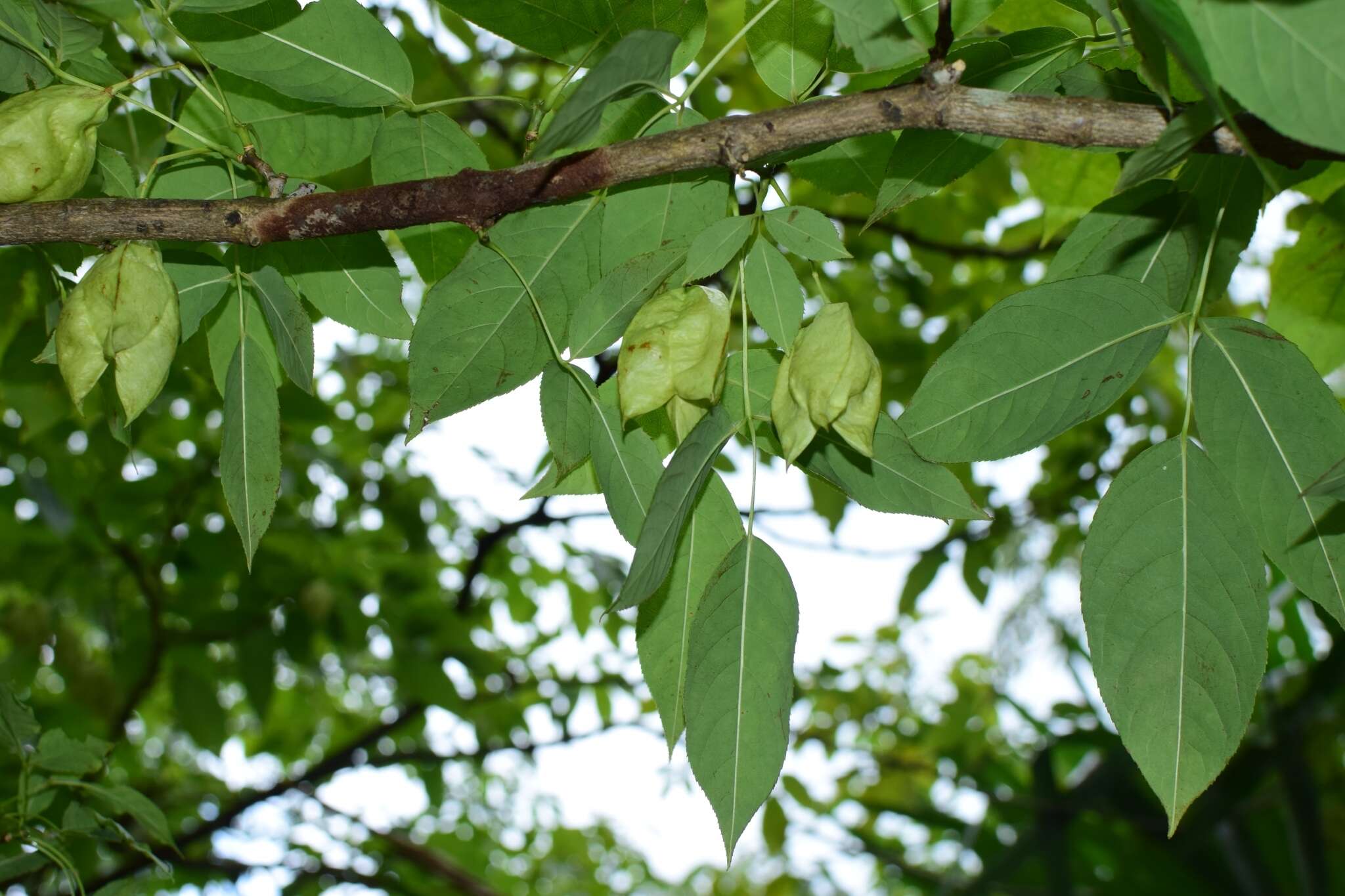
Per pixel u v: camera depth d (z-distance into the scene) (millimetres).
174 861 1540
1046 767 1556
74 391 654
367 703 2443
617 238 664
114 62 814
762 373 654
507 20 667
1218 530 611
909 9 659
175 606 1451
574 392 649
